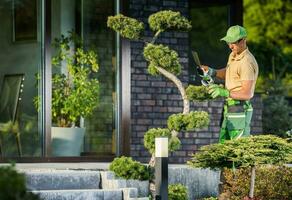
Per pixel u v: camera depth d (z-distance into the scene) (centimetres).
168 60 1639
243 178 1675
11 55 1806
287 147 1577
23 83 1811
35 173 1625
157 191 1488
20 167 1759
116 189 1634
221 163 1599
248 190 1670
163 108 1934
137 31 1672
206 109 1980
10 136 1803
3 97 1800
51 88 1816
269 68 2994
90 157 1853
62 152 1833
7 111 1803
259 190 1688
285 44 3347
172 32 1959
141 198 1616
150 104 1923
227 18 2038
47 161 1808
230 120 1659
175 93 1945
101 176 1672
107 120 1875
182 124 1638
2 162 1786
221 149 1580
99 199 1608
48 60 1814
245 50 1666
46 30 1814
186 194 1650
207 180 1747
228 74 1670
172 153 1948
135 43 1912
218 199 1666
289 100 2542
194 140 1966
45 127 1806
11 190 1144
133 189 1619
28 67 1814
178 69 1655
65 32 1844
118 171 1642
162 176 1484
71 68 1847
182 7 1972
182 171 1720
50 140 1809
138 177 1642
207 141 1978
